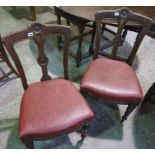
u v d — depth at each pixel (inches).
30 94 48.9
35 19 115.0
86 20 66.9
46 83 52.2
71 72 82.1
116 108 69.2
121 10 50.8
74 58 89.1
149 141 60.6
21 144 57.7
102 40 100.4
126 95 51.4
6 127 61.3
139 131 63.1
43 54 47.9
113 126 63.8
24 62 85.1
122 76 55.8
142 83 78.7
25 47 93.7
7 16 118.2
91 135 60.9
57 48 94.1
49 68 83.2
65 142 58.9
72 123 43.9
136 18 51.9
